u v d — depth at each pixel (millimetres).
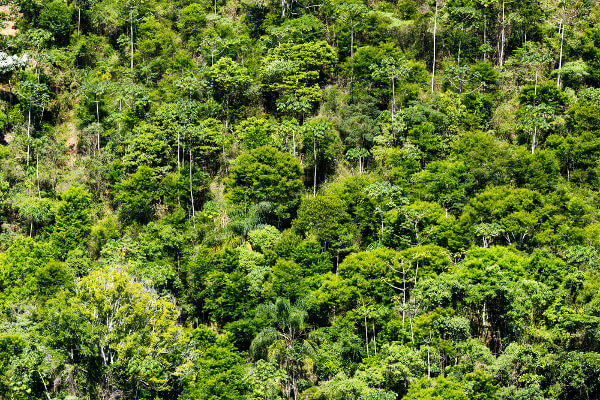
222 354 62250
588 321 60031
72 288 70125
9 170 89875
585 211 79562
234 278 73375
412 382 58750
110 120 95562
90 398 60312
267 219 86062
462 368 59656
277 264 74312
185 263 78312
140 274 73250
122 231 85375
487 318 67625
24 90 97125
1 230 84688
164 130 92875
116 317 63094
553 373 59938
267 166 85062
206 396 59281
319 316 71375
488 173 85625
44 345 61281
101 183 91438
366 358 64438
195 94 100000
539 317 65812
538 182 84125
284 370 63000
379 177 87938
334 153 92500
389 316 67562
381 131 94000
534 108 95125
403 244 77938
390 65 97688
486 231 75188
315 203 81000
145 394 60906
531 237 78188
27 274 73375
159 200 89188
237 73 99438
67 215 81375
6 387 58188
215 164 94125
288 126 92688
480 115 98312
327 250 81188
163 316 64625
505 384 58719
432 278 67000
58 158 94125
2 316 66625
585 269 69812
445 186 82938
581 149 89125
